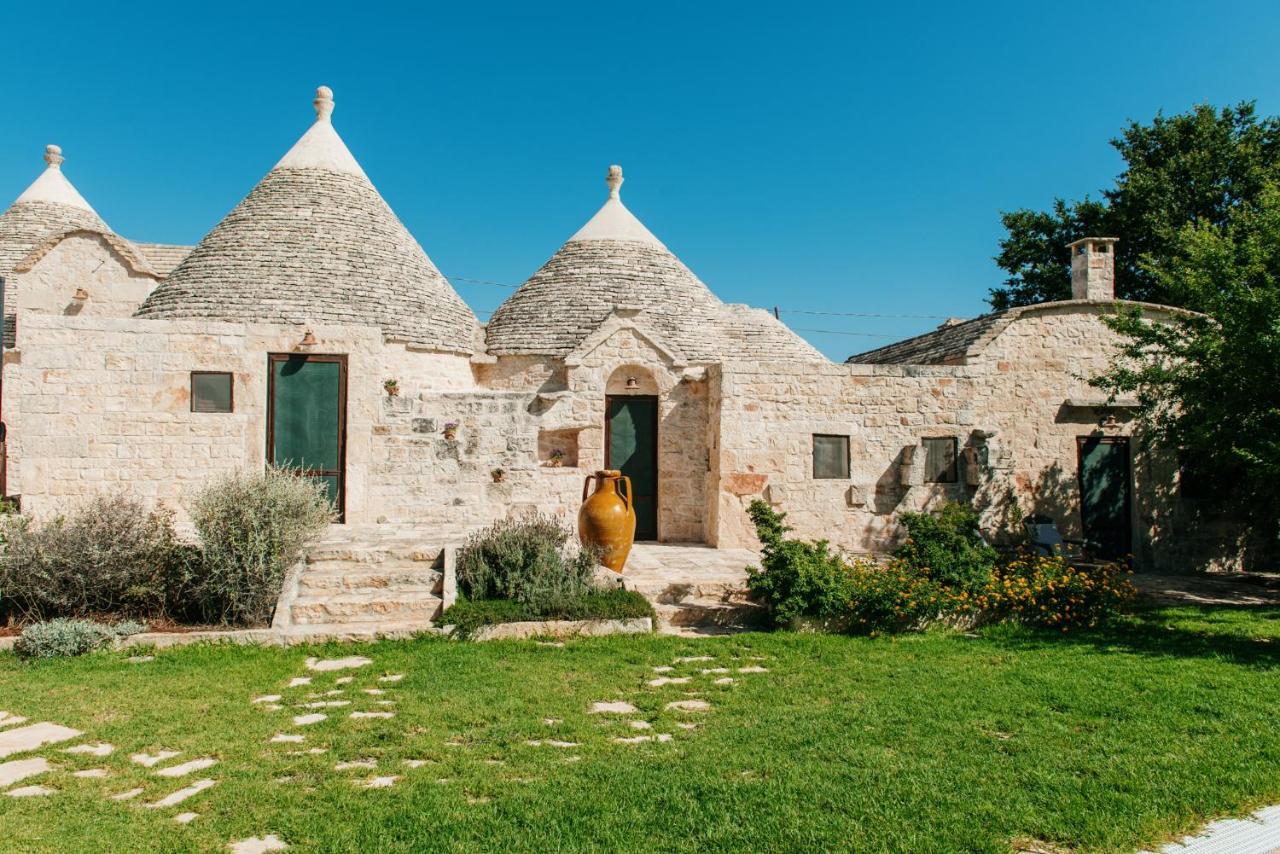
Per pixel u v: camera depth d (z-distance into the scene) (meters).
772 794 5.04
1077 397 16.47
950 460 16.09
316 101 18.72
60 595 9.47
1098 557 16.44
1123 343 16.31
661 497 16.77
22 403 12.24
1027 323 16.53
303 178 17.45
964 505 13.88
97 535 9.75
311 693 7.39
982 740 6.23
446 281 18.69
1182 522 16.83
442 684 7.65
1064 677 8.30
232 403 13.21
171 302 15.34
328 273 15.85
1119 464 16.77
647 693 7.54
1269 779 5.43
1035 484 16.28
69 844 4.32
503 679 7.86
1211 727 6.64
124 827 4.55
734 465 15.59
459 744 6.09
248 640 9.05
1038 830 4.64
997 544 15.55
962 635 10.48
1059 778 5.41
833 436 15.92
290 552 10.23
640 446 17.00
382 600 10.02
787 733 6.33
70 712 6.73
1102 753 5.96
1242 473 15.99
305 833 4.45
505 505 14.41
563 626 9.74
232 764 5.57
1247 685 7.99
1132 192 25.95
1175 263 13.24
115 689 7.36
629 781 5.22
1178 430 12.99
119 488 12.51
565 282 18.61
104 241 18.23
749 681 8.08
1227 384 11.48
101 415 12.53
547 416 16.17
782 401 15.78
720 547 15.48
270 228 16.38
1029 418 16.41
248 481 10.39
